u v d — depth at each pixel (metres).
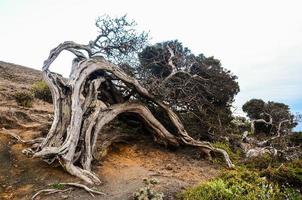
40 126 17.81
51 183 11.66
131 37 17.06
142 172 13.27
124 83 17.11
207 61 20.78
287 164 13.52
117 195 10.66
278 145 19.08
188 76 19.44
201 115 19.66
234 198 9.38
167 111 17.97
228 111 21.30
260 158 16.31
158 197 9.79
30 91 27.77
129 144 18.06
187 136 17.77
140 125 19.42
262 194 9.49
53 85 15.02
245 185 10.37
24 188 11.38
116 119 19.73
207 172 14.37
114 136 17.39
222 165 16.06
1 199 10.59
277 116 24.08
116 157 15.59
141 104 17.62
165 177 12.66
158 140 18.09
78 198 10.51
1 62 45.22
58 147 12.91
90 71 15.56
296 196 10.41
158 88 17.23
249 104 26.55
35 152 13.88
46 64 15.33
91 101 15.70
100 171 13.38
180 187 11.29
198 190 10.15
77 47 16.16
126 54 17.33
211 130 20.05
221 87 20.02
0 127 17.11
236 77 21.33
